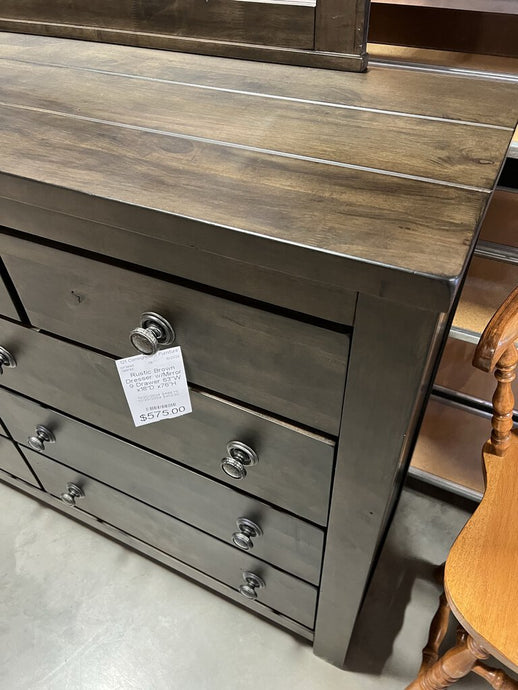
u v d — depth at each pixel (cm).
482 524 80
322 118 63
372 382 53
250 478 78
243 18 74
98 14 83
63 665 114
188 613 121
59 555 130
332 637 102
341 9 68
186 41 79
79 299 67
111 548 131
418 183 53
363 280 45
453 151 57
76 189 52
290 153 57
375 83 71
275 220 48
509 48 82
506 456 90
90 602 123
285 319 53
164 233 52
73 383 83
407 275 43
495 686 85
